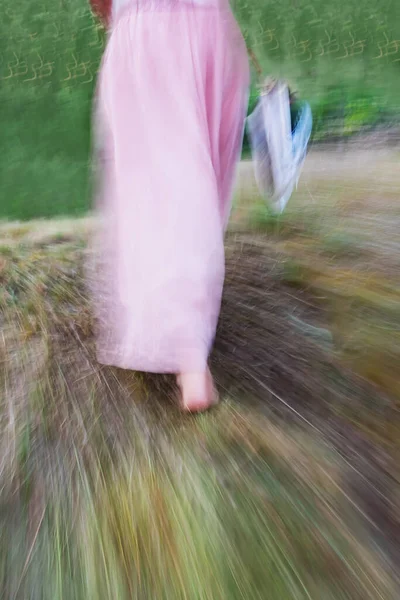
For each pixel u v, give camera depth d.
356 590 1.15
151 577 1.21
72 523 1.34
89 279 2.06
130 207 1.63
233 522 1.29
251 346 1.80
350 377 1.65
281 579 1.17
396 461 1.40
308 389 1.62
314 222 2.33
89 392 1.69
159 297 1.58
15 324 2.03
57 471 1.47
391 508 1.30
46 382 1.76
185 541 1.27
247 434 1.50
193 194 1.58
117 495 1.39
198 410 1.57
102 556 1.26
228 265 2.18
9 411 1.67
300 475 1.38
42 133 2.82
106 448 1.52
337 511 1.29
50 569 1.25
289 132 1.90
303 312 1.92
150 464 1.45
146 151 1.61
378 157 2.67
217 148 1.72
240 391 1.64
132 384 1.70
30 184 2.76
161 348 1.59
